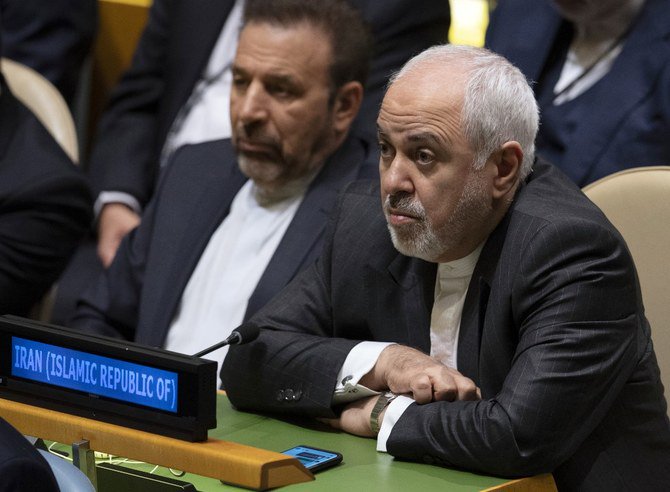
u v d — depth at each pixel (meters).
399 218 8.02
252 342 8.63
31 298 12.99
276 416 8.54
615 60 12.83
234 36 14.84
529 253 7.78
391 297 8.68
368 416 8.00
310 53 10.87
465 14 18.59
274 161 11.01
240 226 11.36
